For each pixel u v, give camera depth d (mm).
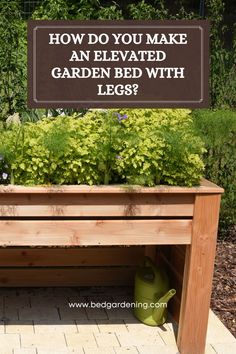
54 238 2531
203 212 2574
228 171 4020
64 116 2777
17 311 3076
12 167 2496
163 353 2717
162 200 2549
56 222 2521
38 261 3295
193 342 2701
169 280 3086
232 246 4027
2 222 2498
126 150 2559
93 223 2537
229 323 3043
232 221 4141
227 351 2762
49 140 2492
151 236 2574
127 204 2533
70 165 2516
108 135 2568
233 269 3654
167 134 2580
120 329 2932
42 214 2502
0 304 3148
